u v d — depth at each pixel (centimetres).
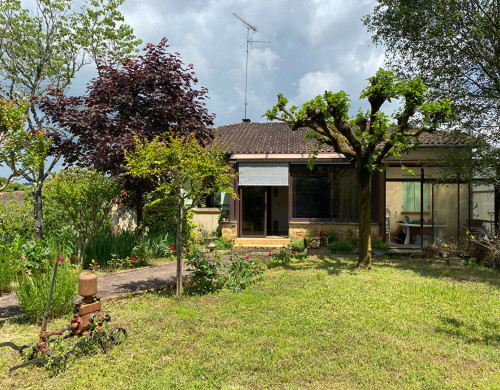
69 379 397
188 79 954
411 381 395
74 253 1036
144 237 1245
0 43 1230
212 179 759
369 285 821
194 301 697
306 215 1505
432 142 1422
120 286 812
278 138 1778
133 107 895
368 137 918
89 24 1425
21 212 1382
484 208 1407
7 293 760
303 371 411
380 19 1316
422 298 718
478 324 579
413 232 1488
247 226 1588
